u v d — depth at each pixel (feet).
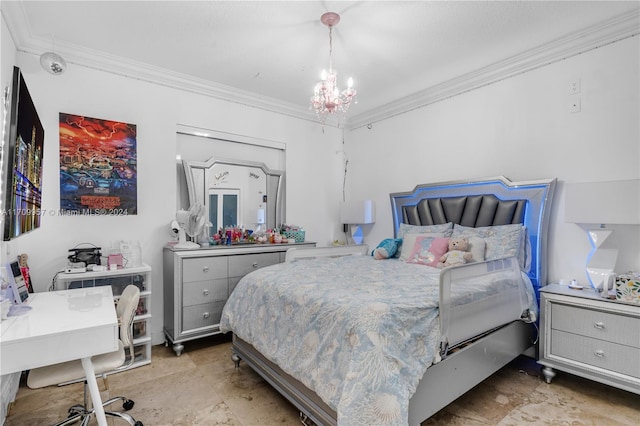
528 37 8.49
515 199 9.43
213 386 7.59
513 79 9.82
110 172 9.54
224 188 11.85
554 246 8.89
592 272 7.64
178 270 9.37
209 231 11.39
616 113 7.92
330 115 14.44
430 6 7.23
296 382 6.11
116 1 7.00
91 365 4.77
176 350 9.29
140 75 10.06
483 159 10.49
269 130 13.04
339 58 9.61
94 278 8.42
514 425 6.04
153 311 10.21
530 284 8.39
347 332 5.04
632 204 6.89
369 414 4.36
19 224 5.81
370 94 12.35
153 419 6.30
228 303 8.30
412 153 12.62
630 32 7.69
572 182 8.61
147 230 10.17
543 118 9.18
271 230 12.82
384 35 8.39
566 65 8.75
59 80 8.85
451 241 9.09
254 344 7.04
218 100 11.75
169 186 10.62
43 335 4.26
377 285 6.61
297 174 13.82
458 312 5.82
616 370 6.77
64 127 8.88
